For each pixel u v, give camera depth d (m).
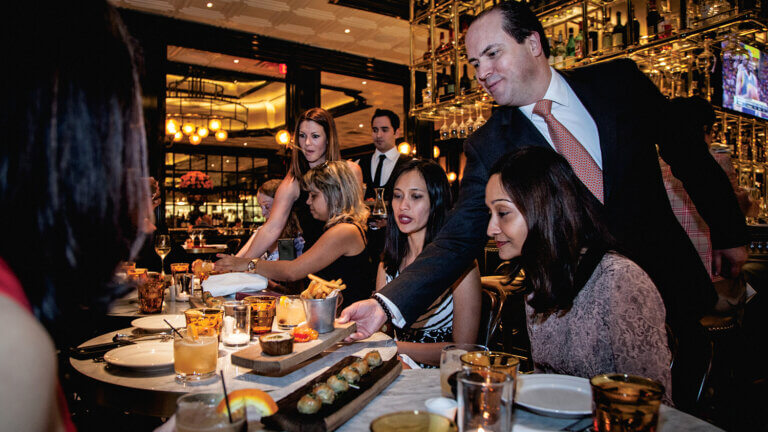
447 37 7.02
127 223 0.53
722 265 1.81
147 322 1.68
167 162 15.65
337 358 1.28
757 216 5.41
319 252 2.51
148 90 6.25
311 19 6.57
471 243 1.67
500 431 0.77
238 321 1.51
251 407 0.89
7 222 0.44
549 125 1.69
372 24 6.73
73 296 0.49
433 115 5.27
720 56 4.57
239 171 16.75
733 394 2.92
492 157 1.78
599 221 1.30
